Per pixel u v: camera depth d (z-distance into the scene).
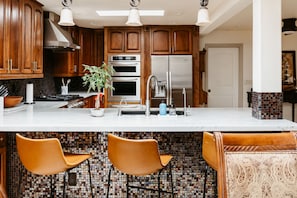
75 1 4.42
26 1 4.06
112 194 3.00
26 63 4.07
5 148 2.93
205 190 2.85
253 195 1.64
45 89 5.71
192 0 4.38
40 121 2.82
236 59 7.96
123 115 3.32
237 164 1.66
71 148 2.98
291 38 7.73
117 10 5.00
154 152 2.33
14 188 3.01
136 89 6.54
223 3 4.55
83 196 3.01
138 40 6.53
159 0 4.37
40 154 2.39
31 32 4.25
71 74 6.12
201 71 7.50
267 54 3.07
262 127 2.62
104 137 2.97
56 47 5.03
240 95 7.90
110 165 2.98
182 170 2.98
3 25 3.41
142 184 3.00
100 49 6.93
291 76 7.75
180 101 6.45
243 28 7.41
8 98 3.66
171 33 6.49
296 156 1.68
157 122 2.78
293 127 2.62
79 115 3.28
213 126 2.61
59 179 3.01
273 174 1.65
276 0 3.07
